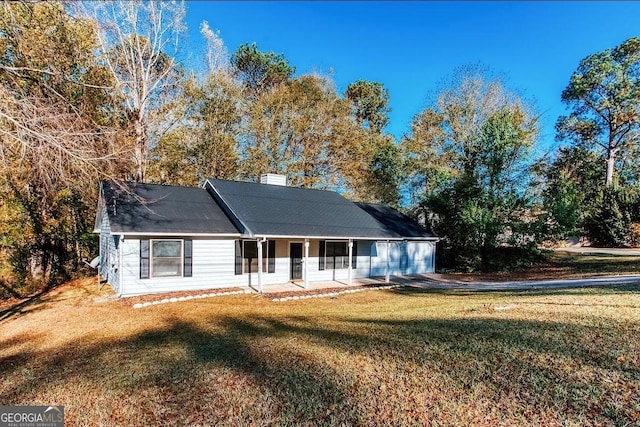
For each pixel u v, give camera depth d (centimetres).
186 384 442
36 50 852
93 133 671
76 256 1711
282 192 1591
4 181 1261
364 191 2600
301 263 1474
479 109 2208
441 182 1927
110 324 833
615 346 457
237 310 958
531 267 1825
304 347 557
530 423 309
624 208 2503
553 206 1734
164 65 1989
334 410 358
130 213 1174
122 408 392
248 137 2323
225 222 1293
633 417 302
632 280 1112
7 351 682
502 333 545
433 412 340
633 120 2727
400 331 610
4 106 569
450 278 1609
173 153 1962
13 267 1446
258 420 349
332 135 2466
